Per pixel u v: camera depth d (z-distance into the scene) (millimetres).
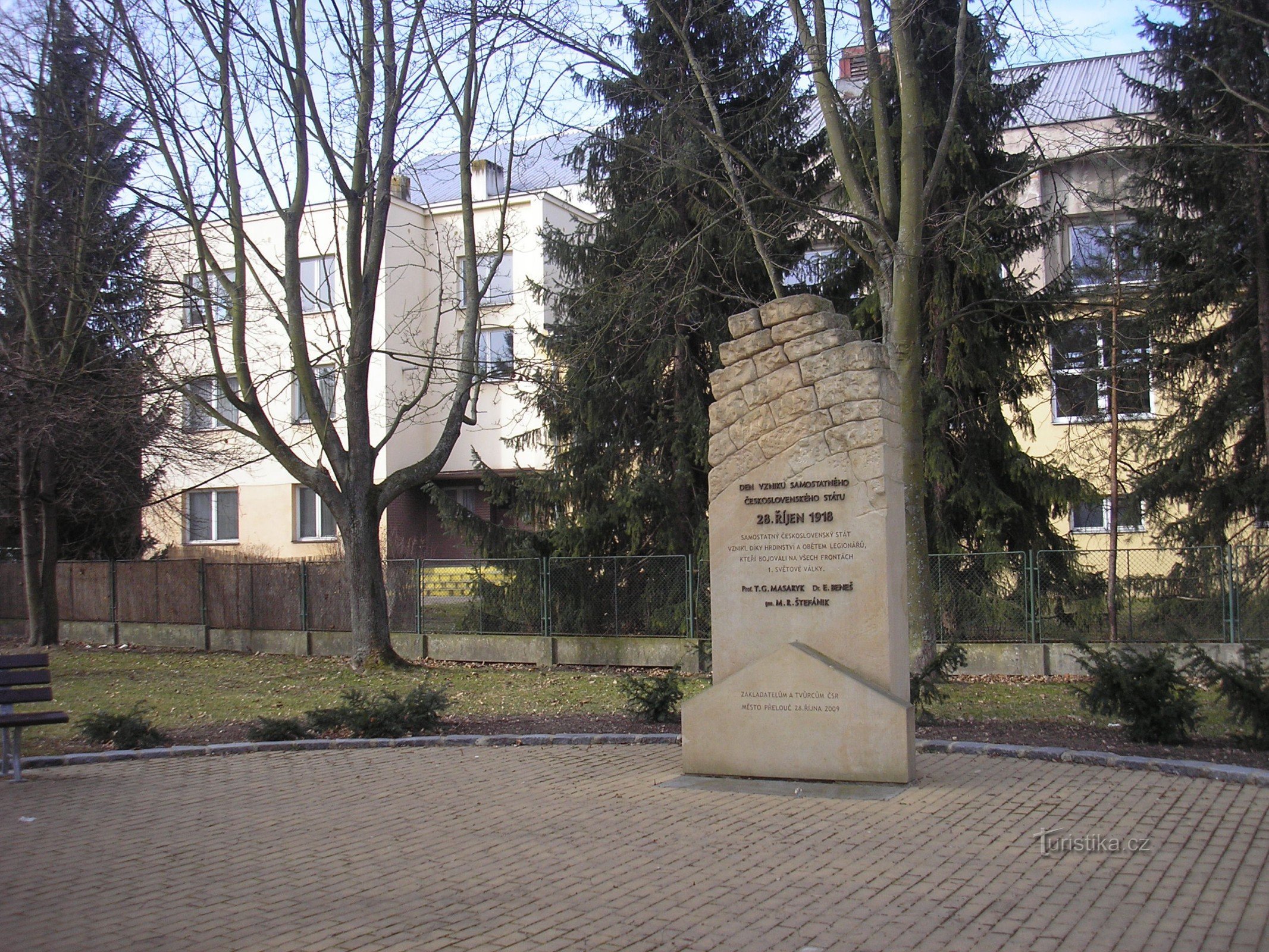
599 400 20719
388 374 32781
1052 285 18969
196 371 26250
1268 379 18312
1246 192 18016
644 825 7574
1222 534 19203
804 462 9281
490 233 24922
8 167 22000
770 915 5590
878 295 18734
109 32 19109
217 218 26062
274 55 19094
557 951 5172
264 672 20172
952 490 19312
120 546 32031
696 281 17641
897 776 8641
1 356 20125
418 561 22297
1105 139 18141
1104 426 21734
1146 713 10273
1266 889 5758
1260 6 18000
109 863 6898
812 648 9109
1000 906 5613
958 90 14734
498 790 8906
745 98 19797
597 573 20375
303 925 5629
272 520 34500
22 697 9609
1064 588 17859
